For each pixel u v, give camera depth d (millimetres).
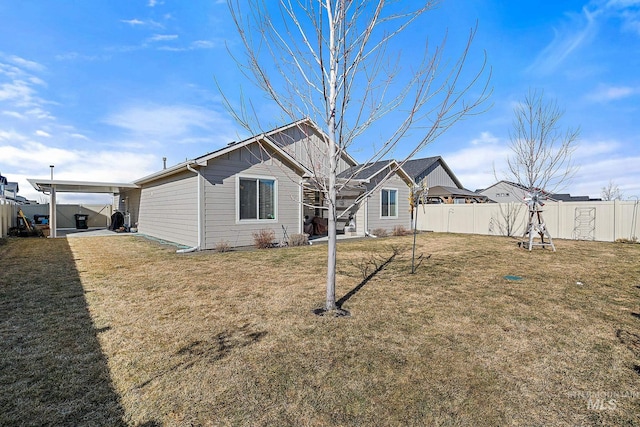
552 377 2695
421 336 3508
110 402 2342
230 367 2840
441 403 2348
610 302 4699
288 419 2172
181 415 2207
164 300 4781
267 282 5859
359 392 2480
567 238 13719
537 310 4344
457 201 26094
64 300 4766
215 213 9961
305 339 3424
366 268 7137
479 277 6250
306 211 16016
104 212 21609
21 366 2840
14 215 16109
